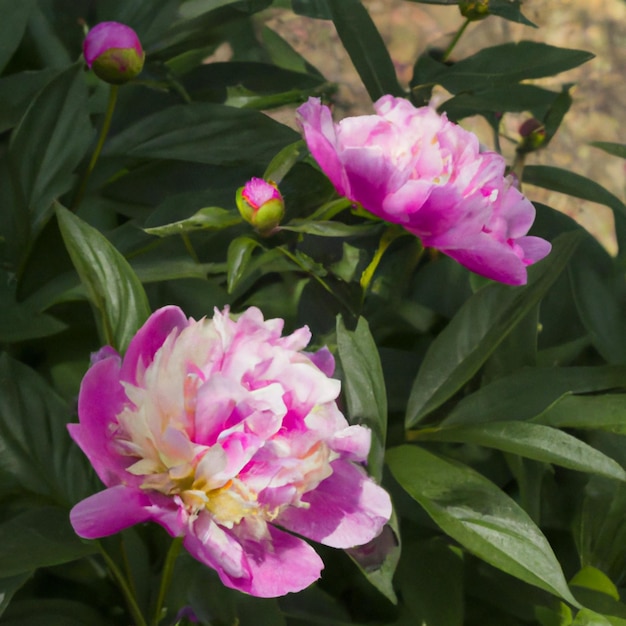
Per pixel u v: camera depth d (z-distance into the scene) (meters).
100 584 1.43
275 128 1.53
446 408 1.52
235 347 1.30
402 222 1.39
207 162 1.52
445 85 1.61
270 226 1.41
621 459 1.53
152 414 1.29
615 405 1.46
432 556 1.46
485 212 1.37
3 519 1.39
